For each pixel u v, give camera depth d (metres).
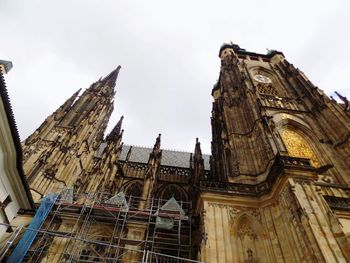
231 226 33.06
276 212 33.28
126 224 39.69
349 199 34.19
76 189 55.97
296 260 27.44
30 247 36.75
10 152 31.25
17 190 35.97
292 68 68.25
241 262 29.89
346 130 46.19
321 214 27.64
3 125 28.70
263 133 44.44
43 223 39.19
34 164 57.25
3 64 28.64
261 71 73.50
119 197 45.78
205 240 30.92
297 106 56.56
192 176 63.94
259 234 32.59
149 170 59.34
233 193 36.25
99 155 86.12
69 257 33.84
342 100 51.88
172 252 40.78
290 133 50.25
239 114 57.12
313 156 46.22
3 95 26.64
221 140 54.59
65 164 62.62
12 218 37.19
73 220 39.59
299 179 31.67
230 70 74.19
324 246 24.64
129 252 36.56
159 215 41.38
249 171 42.72
